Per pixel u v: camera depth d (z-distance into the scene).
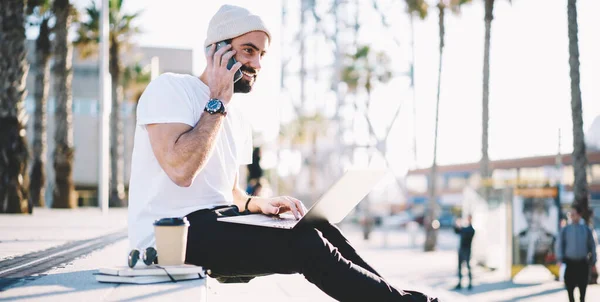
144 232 2.14
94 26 29.72
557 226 17.22
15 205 11.84
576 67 17.67
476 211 19.30
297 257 1.98
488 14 26.64
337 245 2.19
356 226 53.84
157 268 1.88
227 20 2.22
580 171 17.50
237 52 2.24
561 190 17.48
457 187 60.19
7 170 11.82
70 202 20.61
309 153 54.06
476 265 19.11
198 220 2.09
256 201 2.49
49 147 40.31
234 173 2.38
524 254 17.19
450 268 19.73
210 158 2.25
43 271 2.22
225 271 2.10
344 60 45.91
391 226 52.56
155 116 2.07
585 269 11.45
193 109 2.15
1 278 1.97
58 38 20.61
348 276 1.95
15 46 11.98
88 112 43.03
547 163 47.25
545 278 17.34
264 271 2.05
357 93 45.81
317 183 53.62
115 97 30.86
